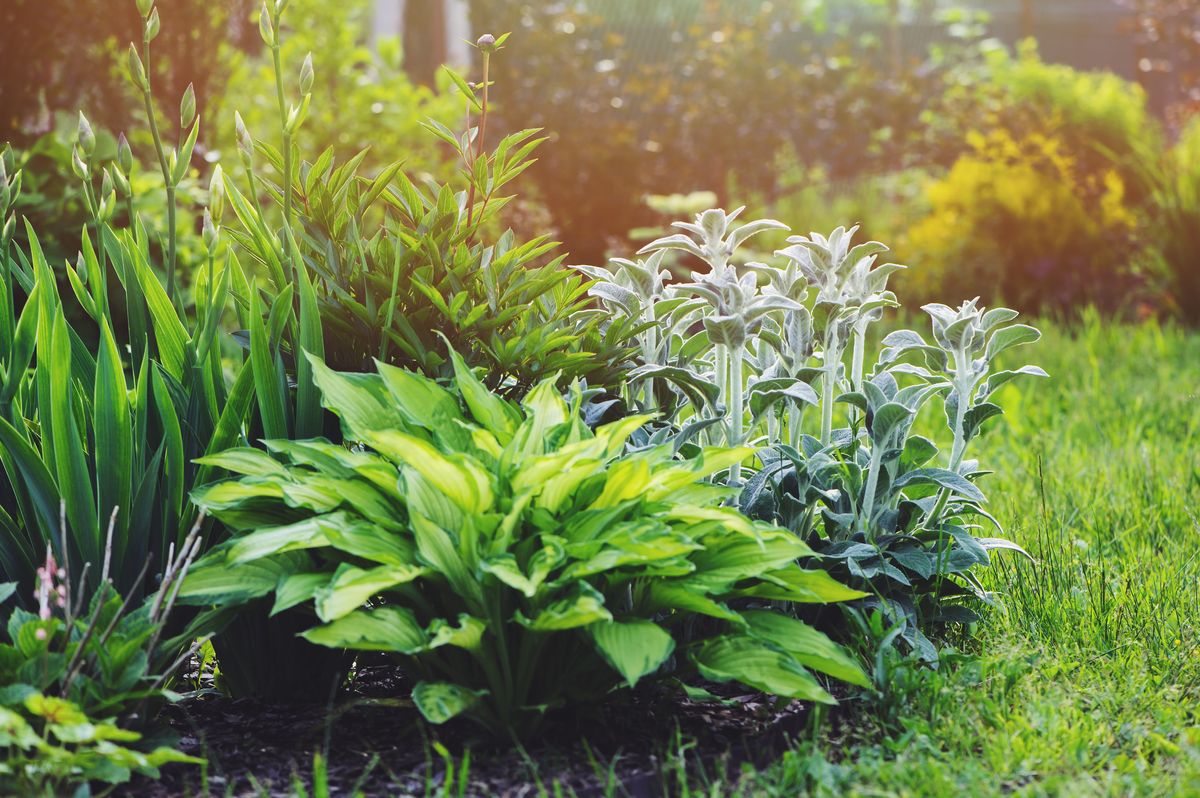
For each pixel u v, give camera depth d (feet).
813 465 9.34
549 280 9.46
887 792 7.11
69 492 8.07
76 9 19.45
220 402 8.95
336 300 9.32
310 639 7.06
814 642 7.92
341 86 25.72
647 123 31.58
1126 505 13.62
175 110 20.62
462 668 7.96
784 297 8.94
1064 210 31.40
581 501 7.95
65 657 7.09
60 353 8.06
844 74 32.35
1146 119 33.63
